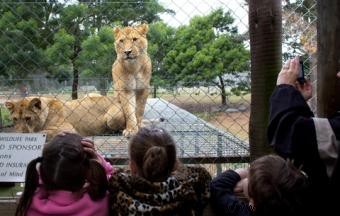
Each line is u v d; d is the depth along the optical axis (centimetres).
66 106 553
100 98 576
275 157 194
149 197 197
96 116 572
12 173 280
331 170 191
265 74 250
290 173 189
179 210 200
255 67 252
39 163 213
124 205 199
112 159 331
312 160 193
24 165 280
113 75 555
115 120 570
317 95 236
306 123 191
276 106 202
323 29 229
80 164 201
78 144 204
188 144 370
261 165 192
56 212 200
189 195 203
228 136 368
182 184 202
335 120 192
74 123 558
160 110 511
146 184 197
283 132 196
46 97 534
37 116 509
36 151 281
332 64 227
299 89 216
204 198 215
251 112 257
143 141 199
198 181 212
